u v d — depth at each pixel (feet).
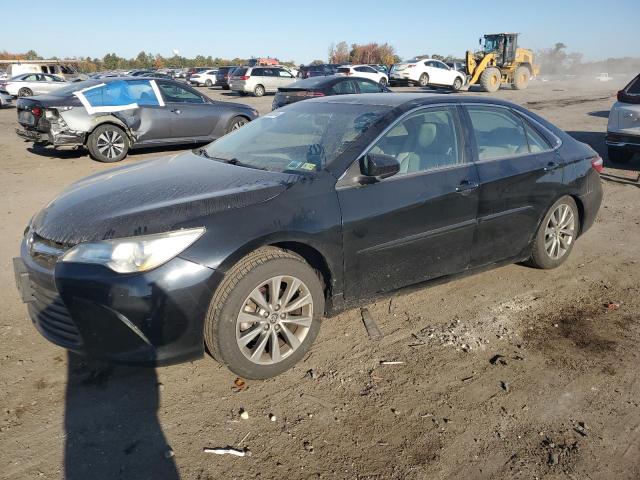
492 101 14.14
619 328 12.59
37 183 26.96
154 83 34.40
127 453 8.48
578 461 8.50
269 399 9.85
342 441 8.84
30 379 10.24
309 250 10.71
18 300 13.55
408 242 11.86
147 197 10.23
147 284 8.86
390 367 10.91
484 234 13.35
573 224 15.71
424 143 12.42
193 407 9.58
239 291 9.53
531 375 10.71
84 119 31.83
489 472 8.26
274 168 11.64
